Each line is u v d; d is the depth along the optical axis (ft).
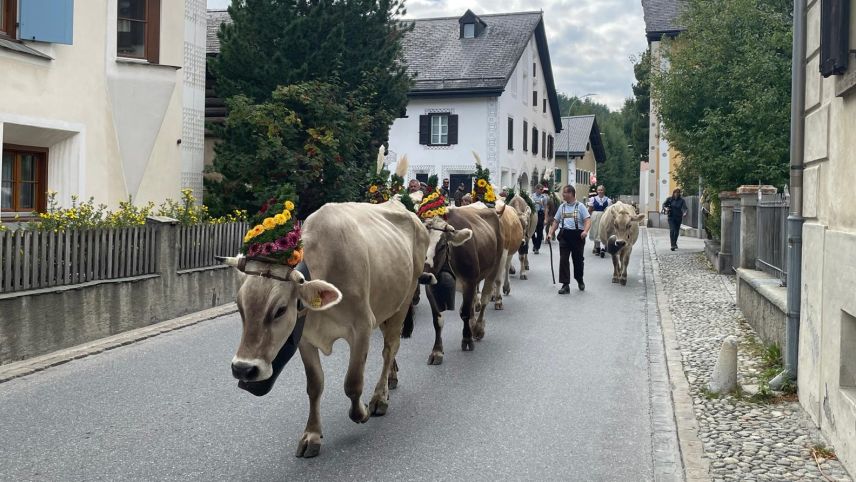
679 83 67.36
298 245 16.10
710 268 61.21
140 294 34.32
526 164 146.82
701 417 21.77
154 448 19.31
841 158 19.43
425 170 128.26
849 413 17.58
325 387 25.23
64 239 30.17
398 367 28.19
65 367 27.45
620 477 17.81
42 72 41.42
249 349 15.33
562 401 23.97
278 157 52.16
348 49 57.67
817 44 22.53
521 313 40.60
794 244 23.75
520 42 133.18
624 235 51.78
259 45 56.65
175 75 48.85
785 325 26.73
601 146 235.40
